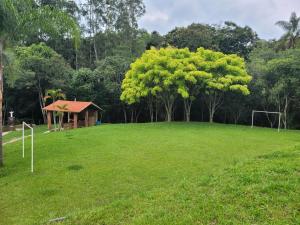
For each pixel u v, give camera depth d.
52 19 11.63
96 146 14.18
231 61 23.80
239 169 6.77
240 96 26.00
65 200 7.43
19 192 8.12
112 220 5.03
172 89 24.00
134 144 14.59
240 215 4.54
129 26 40.22
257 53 31.09
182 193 5.85
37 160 11.75
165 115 31.88
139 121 34.28
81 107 26.28
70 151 13.16
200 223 4.48
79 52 40.56
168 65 22.66
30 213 6.66
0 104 11.42
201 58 23.50
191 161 11.09
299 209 4.54
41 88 32.34
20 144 15.66
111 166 10.47
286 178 5.77
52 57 31.39
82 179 9.06
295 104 24.55
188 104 27.88
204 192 5.68
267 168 6.50
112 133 18.41
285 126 24.66
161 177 9.13
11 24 10.67
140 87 23.62
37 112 35.50
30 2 11.55
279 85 22.58
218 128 20.88
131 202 5.86
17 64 27.19
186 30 32.69
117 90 30.70
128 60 32.53
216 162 10.95
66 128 25.64
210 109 26.45
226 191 5.47
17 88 31.06
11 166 11.13
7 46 12.26
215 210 4.78
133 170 9.93
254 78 25.33
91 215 5.37
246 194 5.21
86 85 31.27
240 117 28.94
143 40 39.69
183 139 15.99
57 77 31.36
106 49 41.12
